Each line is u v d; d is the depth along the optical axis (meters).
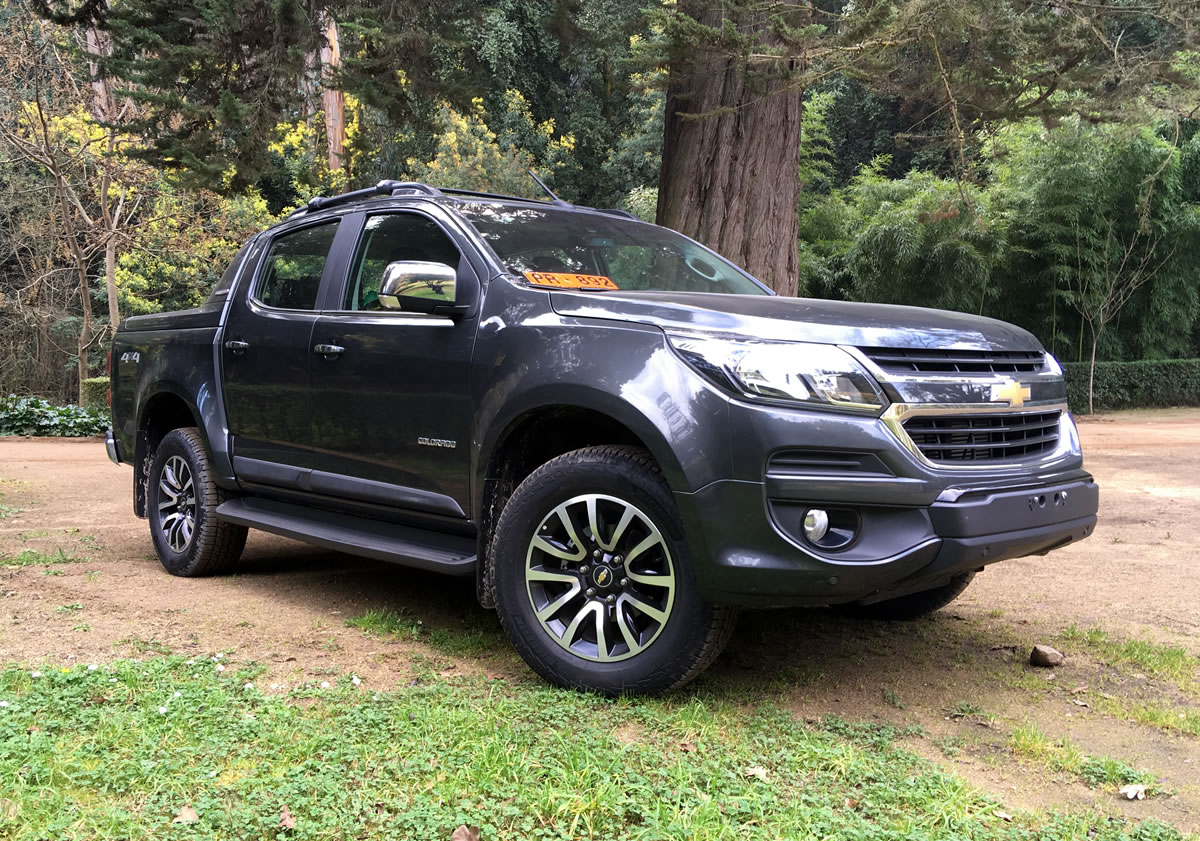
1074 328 22.50
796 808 2.35
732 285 4.39
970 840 2.25
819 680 3.53
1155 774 2.77
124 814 2.18
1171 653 3.86
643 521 3.07
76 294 24.72
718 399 2.94
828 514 2.92
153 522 5.18
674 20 6.73
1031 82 8.00
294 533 4.25
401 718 2.85
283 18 7.99
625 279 4.02
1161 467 10.49
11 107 17.97
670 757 2.67
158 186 19.08
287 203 28.69
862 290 20.55
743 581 2.90
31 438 14.45
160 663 3.29
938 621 4.43
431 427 3.71
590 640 3.25
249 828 2.17
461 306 3.66
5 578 4.78
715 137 8.05
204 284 22.58
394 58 8.85
